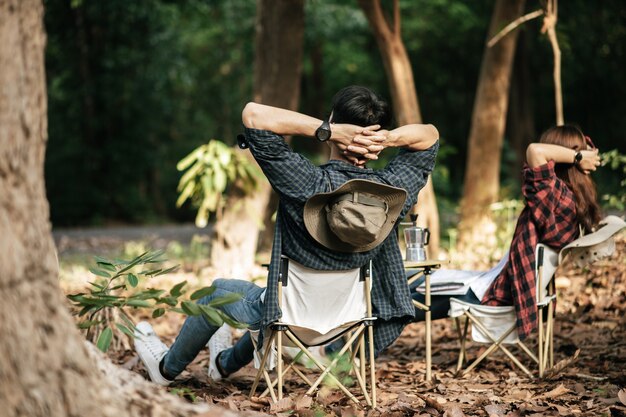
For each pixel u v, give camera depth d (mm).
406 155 3303
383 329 3402
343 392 3484
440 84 26656
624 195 6871
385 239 3275
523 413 3184
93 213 26406
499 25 9039
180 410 2199
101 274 3031
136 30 24359
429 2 22078
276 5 9344
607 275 6523
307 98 26938
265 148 3061
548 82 24469
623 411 3172
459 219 10688
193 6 24141
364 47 26172
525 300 3916
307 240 3105
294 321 3189
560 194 3941
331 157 3309
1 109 1866
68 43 24641
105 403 1991
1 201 1852
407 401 3430
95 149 26438
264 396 3455
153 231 21656
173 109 29797
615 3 21031
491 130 9281
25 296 1870
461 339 4227
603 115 24766
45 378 1868
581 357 4469
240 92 31891
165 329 5762
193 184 8719
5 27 1884
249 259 9117
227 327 3898
